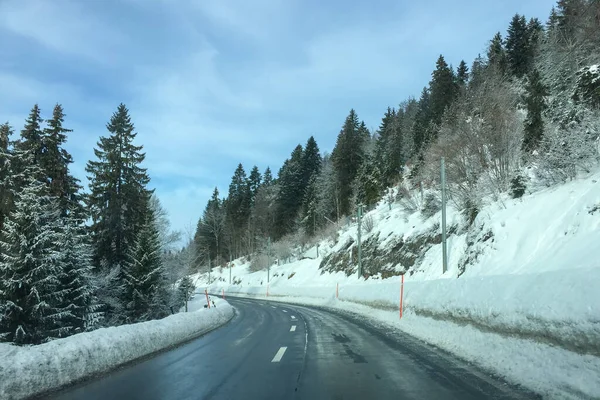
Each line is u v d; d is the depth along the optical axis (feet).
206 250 339.36
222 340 44.60
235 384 23.93
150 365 30.32
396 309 63.16
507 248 57.16
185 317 49.96
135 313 93.25
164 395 21.65
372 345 38.37
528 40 187.11
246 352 36.09
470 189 88.33
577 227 44.34
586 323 19.98
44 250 57.88
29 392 21.40
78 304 68.90
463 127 99.04
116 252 108.27
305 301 137.39
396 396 20.43
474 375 24.64
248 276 252.62
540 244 50.14
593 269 22.43
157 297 98.07
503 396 19.95
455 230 90.22
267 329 55.26
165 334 40.24
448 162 103.60
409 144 241.76
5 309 54.29
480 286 35.68
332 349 36.63
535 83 94.02
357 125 287.89
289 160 324.60
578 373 19.49
